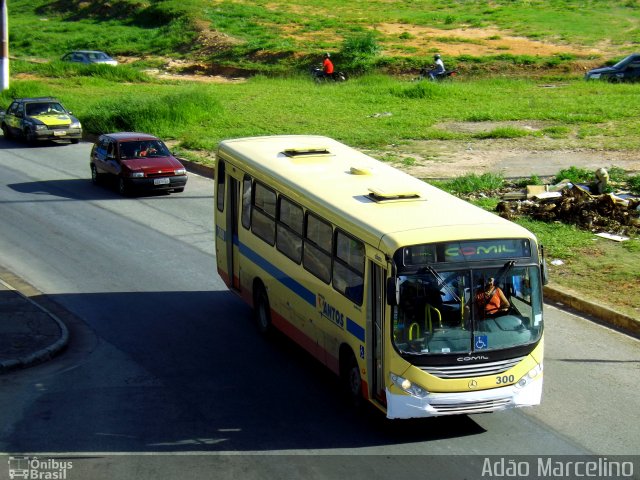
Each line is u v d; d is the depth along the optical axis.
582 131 38.84
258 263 18.42
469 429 14.02
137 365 16.80
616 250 22.77
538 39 67.88
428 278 13.09
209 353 17.47
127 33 79.81
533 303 13.62
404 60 61.09
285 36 72.44
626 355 16.98
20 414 14.47
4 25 53.62
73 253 24.33
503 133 38.78
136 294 21.03
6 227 27.12
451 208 14.74
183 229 26.95
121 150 32.12
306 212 16.14
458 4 90.88
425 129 40.59
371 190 15.52
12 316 18.64
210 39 72.88
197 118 43.56
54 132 41.78
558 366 16.47
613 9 86.50
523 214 26.17
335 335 15.16
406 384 13.12
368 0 94.12
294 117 44.00
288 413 14.66
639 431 13.88
